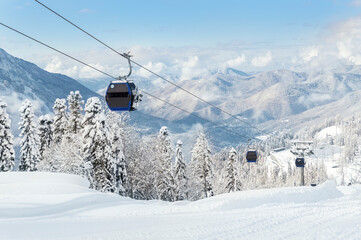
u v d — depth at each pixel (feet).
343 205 58.90
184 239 33.12
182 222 41.91
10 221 45.37
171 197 201.16
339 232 36.91
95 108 154.92
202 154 215.51
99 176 152.97
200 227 38.52
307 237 34.68
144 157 190.08
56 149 170.71
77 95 189.47
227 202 60.23
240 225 39.78
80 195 84.02
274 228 38.45
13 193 95.25
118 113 173.88
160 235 34.71
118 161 164.96
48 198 79.41
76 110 187.73
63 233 36.27
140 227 38.88
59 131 203.62
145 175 188.55
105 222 42.47
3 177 115.14
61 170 155.84
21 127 194.29
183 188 208.23
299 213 49.01
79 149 156.76
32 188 98.73
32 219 51.03
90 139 152.05
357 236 35.22
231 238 33.81
